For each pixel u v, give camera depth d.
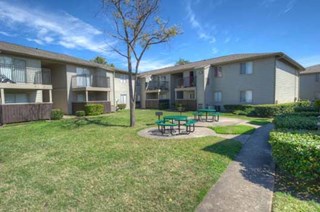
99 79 22.19
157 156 5.84
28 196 3.71
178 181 4.13
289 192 3.55
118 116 17.44
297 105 18.33
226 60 21.55
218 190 3.67
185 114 19.09
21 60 15.87
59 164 5.40
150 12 11.99
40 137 9.13
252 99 19.62
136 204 3.32
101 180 4.30
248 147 6.71
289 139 4.18
